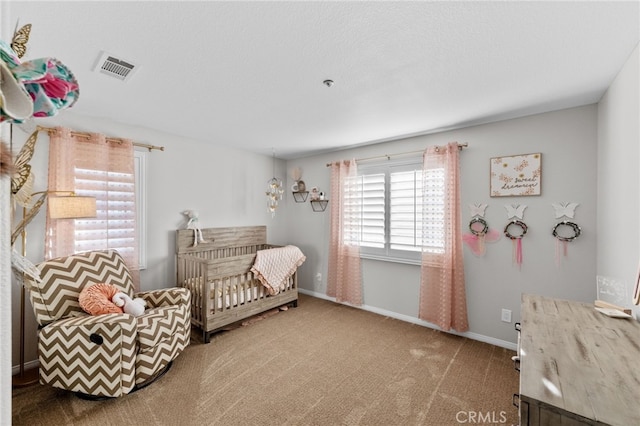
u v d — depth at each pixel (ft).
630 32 4.64
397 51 5.24
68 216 7.29
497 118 8.81
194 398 6.40
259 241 14.17
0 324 1.78
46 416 5.85
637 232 5.09
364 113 8.45
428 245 10.23
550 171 8.17
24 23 4.38
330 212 13.87
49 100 1.86
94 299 6.90
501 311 8.99
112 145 9.16
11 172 1.80
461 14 4.25
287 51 5.24
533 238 8.45
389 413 5.97
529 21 4.39
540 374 3.29
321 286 14.33
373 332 9.97
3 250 1.80
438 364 7.86
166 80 6.38
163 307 7.95
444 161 9.95
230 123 9.51
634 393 2.93
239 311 10.28
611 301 6.00
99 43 5.00
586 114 7.68
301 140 11.71
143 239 10.12
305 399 6.39
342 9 4.15
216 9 4.15
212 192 12.31
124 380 6.28
